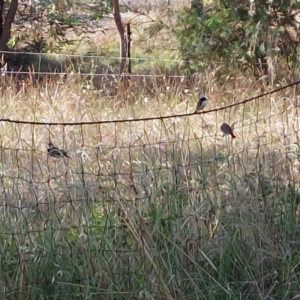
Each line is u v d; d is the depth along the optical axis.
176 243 6.48
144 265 6.35
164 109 12.09
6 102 11.99
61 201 6.66
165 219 6.61
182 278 6.39
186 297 6.29
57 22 18.72
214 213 6.71
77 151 7.84
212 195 6.87
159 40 18.12
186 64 16.17
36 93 12.25
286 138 7.81
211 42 15.91
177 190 6.80
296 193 7.06
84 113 10.82
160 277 6.17
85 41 20.58
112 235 6.52
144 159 7.53
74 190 6.76
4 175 7.06
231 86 13.79
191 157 7.33
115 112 11.84
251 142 8.53
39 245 6.38
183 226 6.56
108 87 14.66
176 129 9.25
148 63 17.53
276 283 6.48
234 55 15.59
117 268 6.36
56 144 9.12
